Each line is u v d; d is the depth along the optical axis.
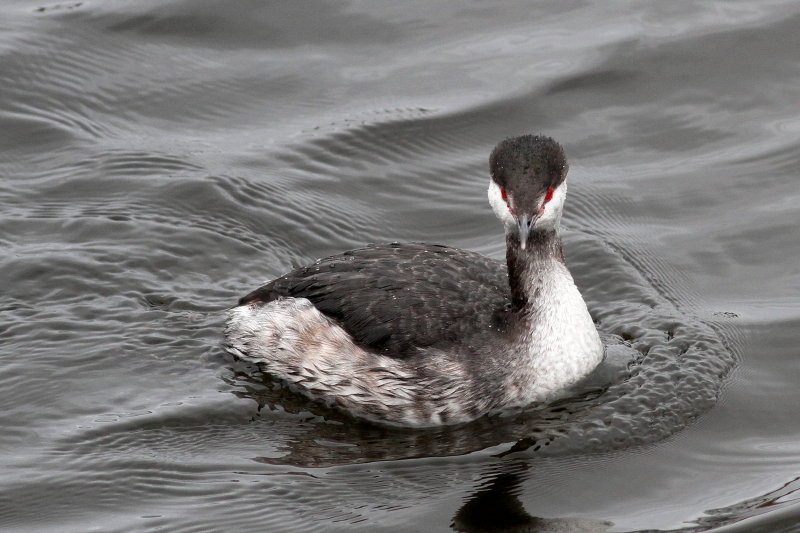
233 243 15.69
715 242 15.69
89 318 14.16
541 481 11.46
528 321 12.80
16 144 17.44
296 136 17.78
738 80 18.77
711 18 20.09
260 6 20.28
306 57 19.41
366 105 18.38
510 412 12.73
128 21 19.92
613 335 13.97
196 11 20.09
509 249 12.91
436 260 13.34
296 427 12.57
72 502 11.21
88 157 17.17
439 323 12.71
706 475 11.46
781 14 20.03
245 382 13.25
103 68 18.98
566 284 12.98
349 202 16.62
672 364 13.22
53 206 16.19
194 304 14.59
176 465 11.80
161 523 10.90
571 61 19.12
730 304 14.49
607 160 17.42
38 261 14.95
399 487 11.41
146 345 13.75
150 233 15.69
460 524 10.79
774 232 15.74
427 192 16.89
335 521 10.88
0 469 11.62
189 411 12.68
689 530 10.52
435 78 18.94
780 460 11.61
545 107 18.33
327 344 12.78
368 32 20.02
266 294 13.57
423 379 12.45
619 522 10.73
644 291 14.83
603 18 20.28
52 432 12.24
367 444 12.29
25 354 13.45
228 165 17.08
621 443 12.02
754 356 13.43
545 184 12.48
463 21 20.28
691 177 16.95
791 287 14.70
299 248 15.80
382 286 12.93
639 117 18.17
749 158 17.22
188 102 18.48
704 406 12.54
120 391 12.95
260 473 11.68
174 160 17.12
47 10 20.14
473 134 17.88
